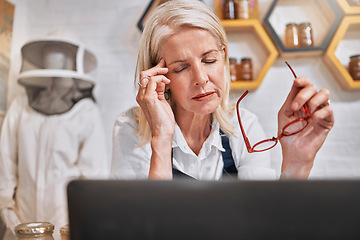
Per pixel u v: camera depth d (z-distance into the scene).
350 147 2.31
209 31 0.91
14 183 2.16
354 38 2.36
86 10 2.60
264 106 2.36
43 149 2.13
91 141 2.23
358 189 0.30
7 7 2.46
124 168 1.05
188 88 0.92
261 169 1.08
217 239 0.31
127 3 2.56
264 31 2.27
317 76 2.35
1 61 2.38
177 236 0.31
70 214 0.33
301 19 2.38
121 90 2.51
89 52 2.35
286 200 0.30
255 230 0.31
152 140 0.87
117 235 0.32
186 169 1.07
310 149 0.85
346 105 2.32
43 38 2.13
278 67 2.38
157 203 0.31
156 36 0.94
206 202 0.31
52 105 2.20
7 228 1.99
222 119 1.09
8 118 2.26
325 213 0.30
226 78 1.07
